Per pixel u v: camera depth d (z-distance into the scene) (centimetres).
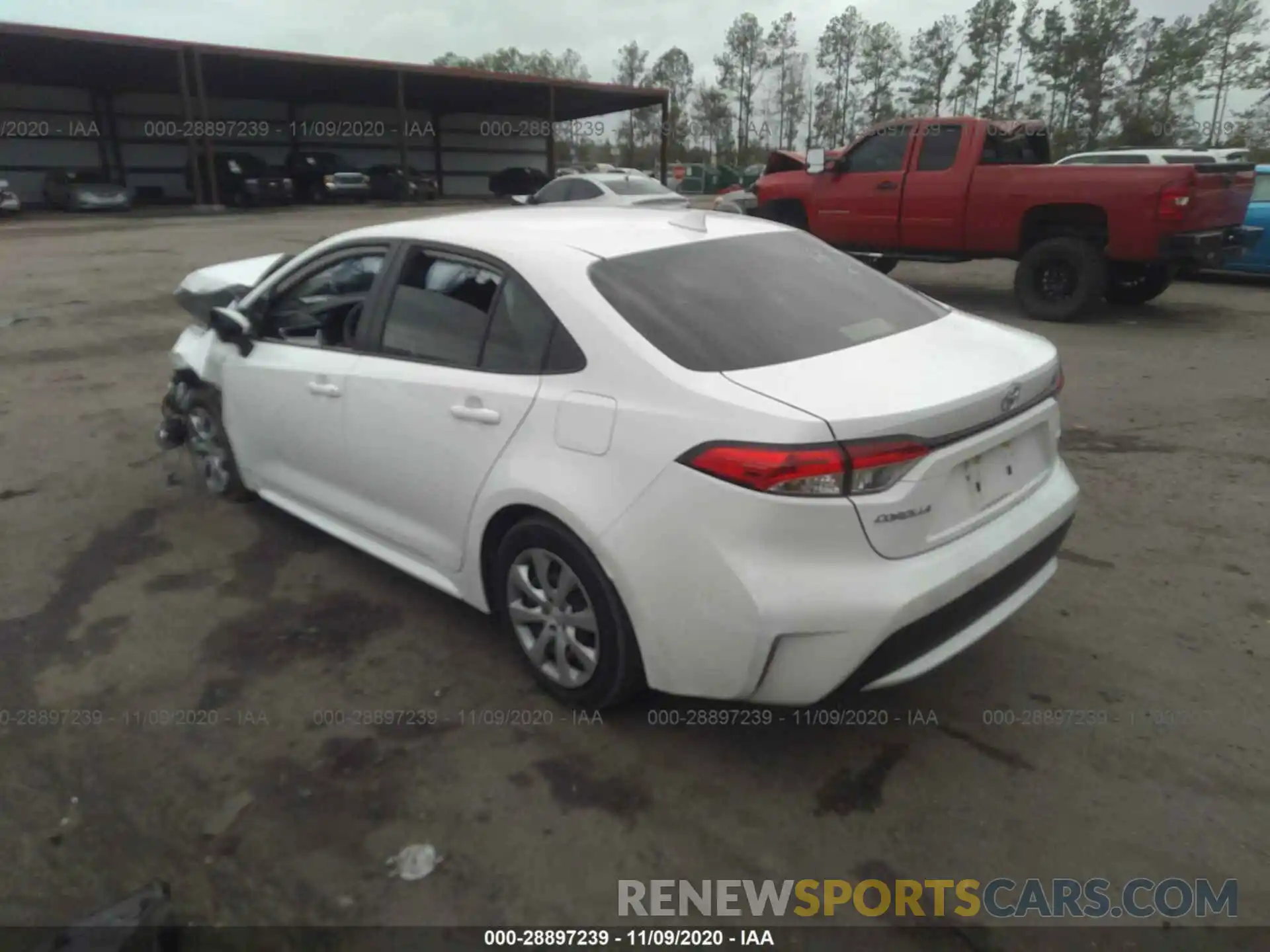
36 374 771
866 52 7275
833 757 290
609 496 270
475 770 285
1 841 259
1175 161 1523
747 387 257
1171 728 302
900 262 1557
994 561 269
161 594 397
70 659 348
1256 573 408
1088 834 258
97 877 246
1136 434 606
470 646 355
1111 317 1023
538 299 302
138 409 670
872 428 241
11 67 2966
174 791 278
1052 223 982
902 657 255
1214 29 5772
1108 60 6244
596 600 285
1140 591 392
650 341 275
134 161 3638
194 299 529
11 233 2098
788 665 253
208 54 2909
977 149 1004
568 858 251
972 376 275
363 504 379
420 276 349
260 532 459
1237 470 536
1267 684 325
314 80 3469
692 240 338
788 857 251
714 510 249
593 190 1705
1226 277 1351
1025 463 298
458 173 4547
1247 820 262
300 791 277
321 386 376
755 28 7688
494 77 3522
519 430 296
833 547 243
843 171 1120
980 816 265
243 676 337
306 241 1820
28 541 448
